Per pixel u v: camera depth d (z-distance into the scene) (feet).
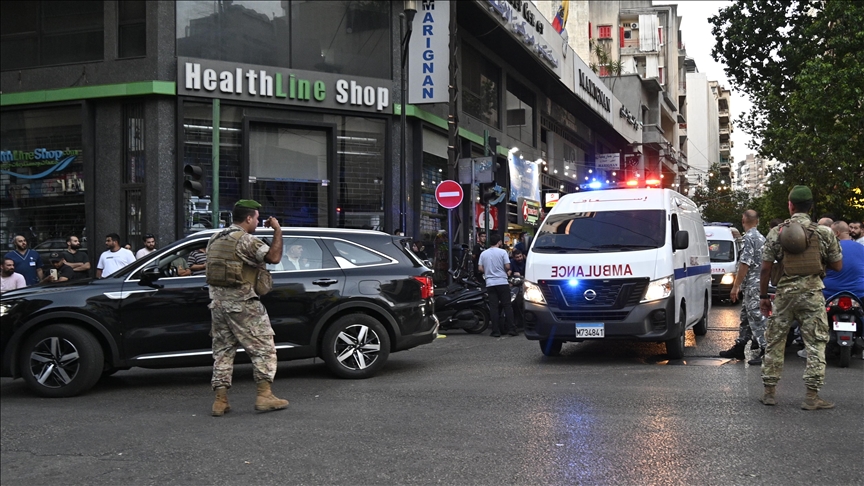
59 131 61.26
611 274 32.60
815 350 22.48
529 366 32.65
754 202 185.37
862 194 90.43
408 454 18.29
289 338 29.48
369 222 66.23
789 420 21.17
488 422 21.49
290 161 63.41
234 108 61.36
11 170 62.23
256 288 23.65
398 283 30.81
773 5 99.04
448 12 67.97
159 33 59.26
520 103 100.83
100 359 27.94
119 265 45.78
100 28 61.52
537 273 33.86
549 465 17.12
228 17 61.77
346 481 16.31
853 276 31.48
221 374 23.44
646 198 35.99
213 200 52.44
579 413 22.41
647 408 22.95
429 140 73.72
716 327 48.80
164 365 28.43
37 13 62.80
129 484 16.53
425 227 72.18
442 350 39.32
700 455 17.70
